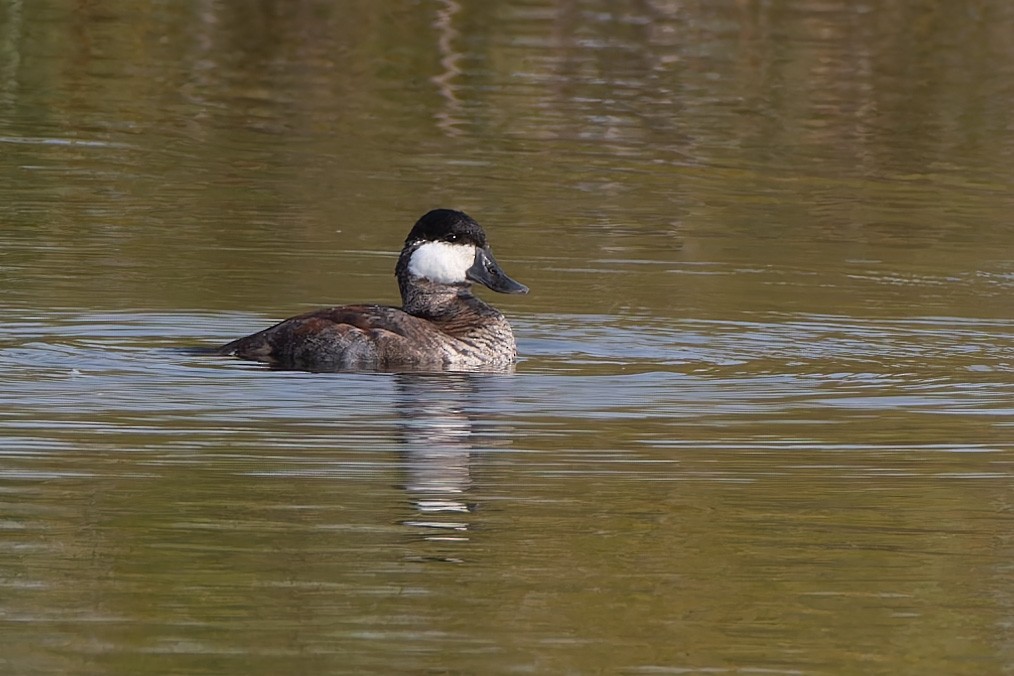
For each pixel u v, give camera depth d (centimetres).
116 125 2520
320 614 842
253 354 1374
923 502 1051
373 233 1945
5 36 2964
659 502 1038
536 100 2725
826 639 826
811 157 2469
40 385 1268
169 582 879
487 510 1012
